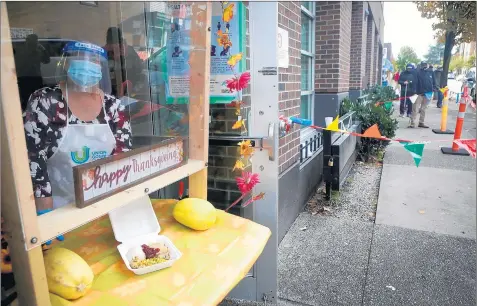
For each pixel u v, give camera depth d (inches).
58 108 51.3
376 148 250.5
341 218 150.9
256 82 84.7
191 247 53.4
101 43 77.7
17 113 33.7
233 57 79.9
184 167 59.3
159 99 72.1
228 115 93.2
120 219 54.5
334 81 232.5
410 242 128.3
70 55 52.3
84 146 54.3
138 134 66.0
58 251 43.5
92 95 55.6
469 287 101.2
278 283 105.0
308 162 167.2
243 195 85.7
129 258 49.2
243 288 95.7
